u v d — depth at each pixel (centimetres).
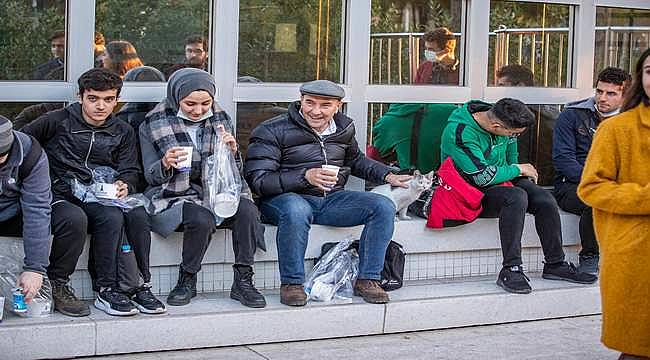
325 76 614
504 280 580
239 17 583
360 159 589
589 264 614
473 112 602
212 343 500
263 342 511
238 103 588
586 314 597
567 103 687
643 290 395
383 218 541
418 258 601
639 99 411
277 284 563
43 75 543
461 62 651
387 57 627
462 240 607
